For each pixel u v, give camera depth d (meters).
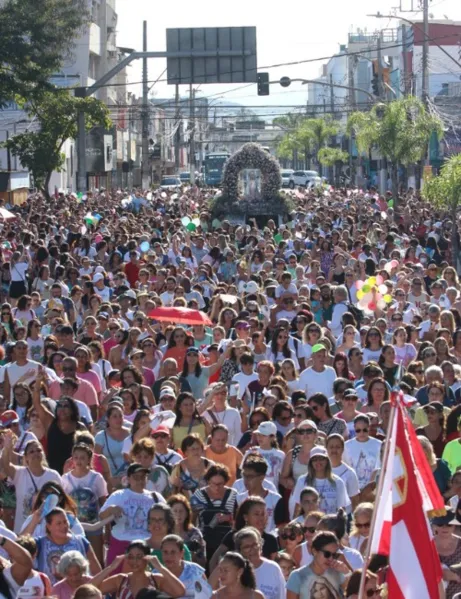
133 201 70.56
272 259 37.16
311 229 47.62
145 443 14.95
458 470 14.73
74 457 14.88
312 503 13.64
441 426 17.38
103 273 32.44
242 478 14.86
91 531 14.16
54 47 62.97
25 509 14.87
